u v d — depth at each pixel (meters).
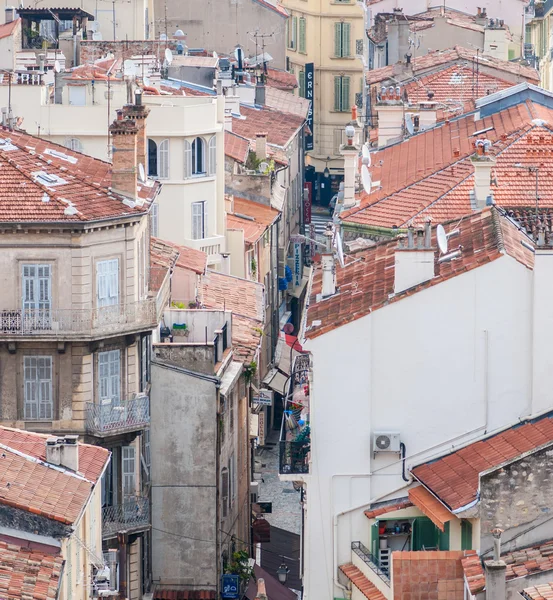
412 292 87.88
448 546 81.88
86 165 107.81
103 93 143.62
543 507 76.62
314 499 89.06
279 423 149.12
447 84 165.25
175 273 121.81
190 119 141.00
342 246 106.44
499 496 76.69
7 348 100.12
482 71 168.25
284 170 181.62
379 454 88.62
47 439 81.00
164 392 104.00
